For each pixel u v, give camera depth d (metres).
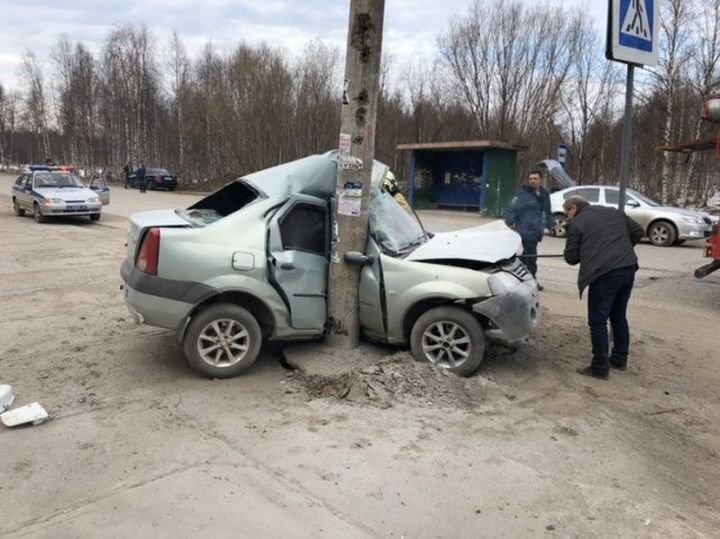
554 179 19.70
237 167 44.25
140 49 59.12
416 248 5.62
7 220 17.70
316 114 40.88
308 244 5.36
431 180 28.06
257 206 5.18
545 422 4.38
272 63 40.75
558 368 5.59
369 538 2.94
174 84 56.75
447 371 4.96
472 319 5.07
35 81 74.62
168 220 5.25
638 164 34.12
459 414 4.43
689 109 29.50
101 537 2.87
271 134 40.72
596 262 5.23
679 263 12.59
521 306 5.09
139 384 4.84
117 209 22.81
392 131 44.88
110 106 60.69
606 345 5.33
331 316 5.38
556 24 38.22
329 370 5.05
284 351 5.46
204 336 4.93
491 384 5.06
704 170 30.25
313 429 4.09
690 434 4.30
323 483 3.42
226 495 3.26
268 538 2.90
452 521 3.11
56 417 4.20
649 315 7.92
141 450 3.74
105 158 61.94
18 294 8.12
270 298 5.04
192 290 4.80
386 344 5.68
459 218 24.00
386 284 5.23
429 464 3.67
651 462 3.85
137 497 3.21
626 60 4.95
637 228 5.46
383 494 3.33
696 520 3.21
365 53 4.97
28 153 84.38
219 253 4.88
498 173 25.62
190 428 4.06
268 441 3.90
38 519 3.01
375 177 5.99
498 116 40.25
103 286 8.77
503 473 3.61
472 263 5.29
